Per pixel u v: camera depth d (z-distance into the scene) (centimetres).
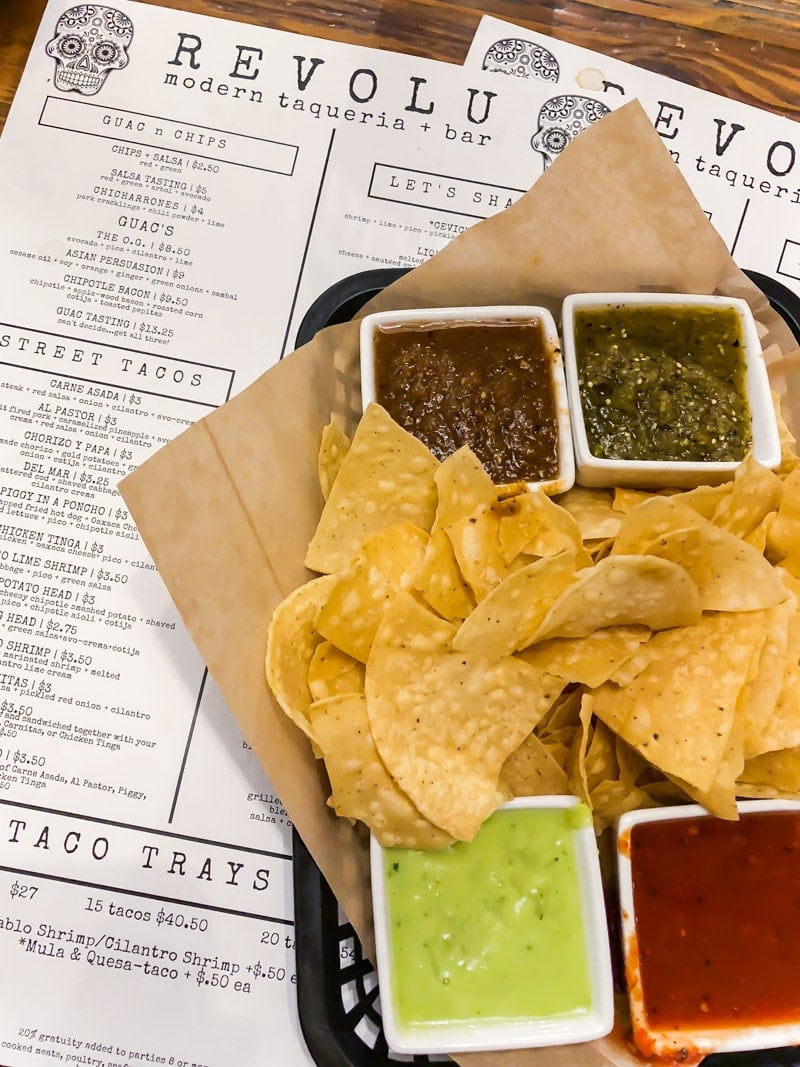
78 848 36
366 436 35
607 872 37
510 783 35
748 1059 35
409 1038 33
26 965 35
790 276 42
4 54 42
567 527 35
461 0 44
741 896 35
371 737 33
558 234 39
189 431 34
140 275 41
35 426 39
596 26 44
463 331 39
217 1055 35
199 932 36
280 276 41
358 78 43
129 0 43
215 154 42
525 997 34
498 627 33
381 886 33
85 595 38
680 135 43
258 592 35
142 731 37
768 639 35
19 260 40
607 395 39
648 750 35
